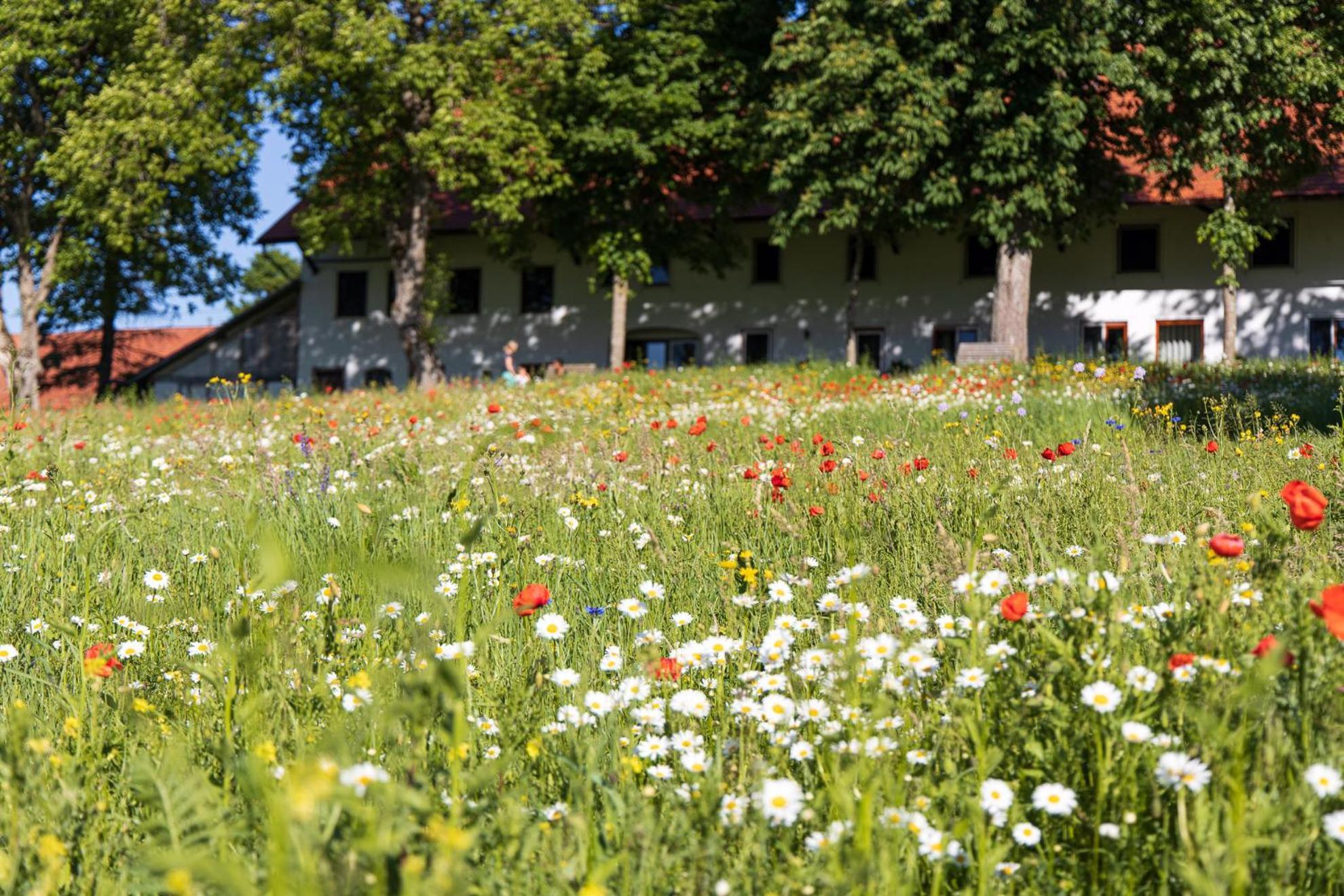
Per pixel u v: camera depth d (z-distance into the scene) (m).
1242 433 9.51
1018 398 11.03
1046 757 2.66
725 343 41.94
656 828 2.49
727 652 3.77
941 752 2.90
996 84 27.34
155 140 32.38
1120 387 14.91
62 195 39.19
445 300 42.06
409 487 7.51
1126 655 2.84
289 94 31.98
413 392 21.16
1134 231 38.31
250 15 31.34
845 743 2.80
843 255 40.91
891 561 5.45
